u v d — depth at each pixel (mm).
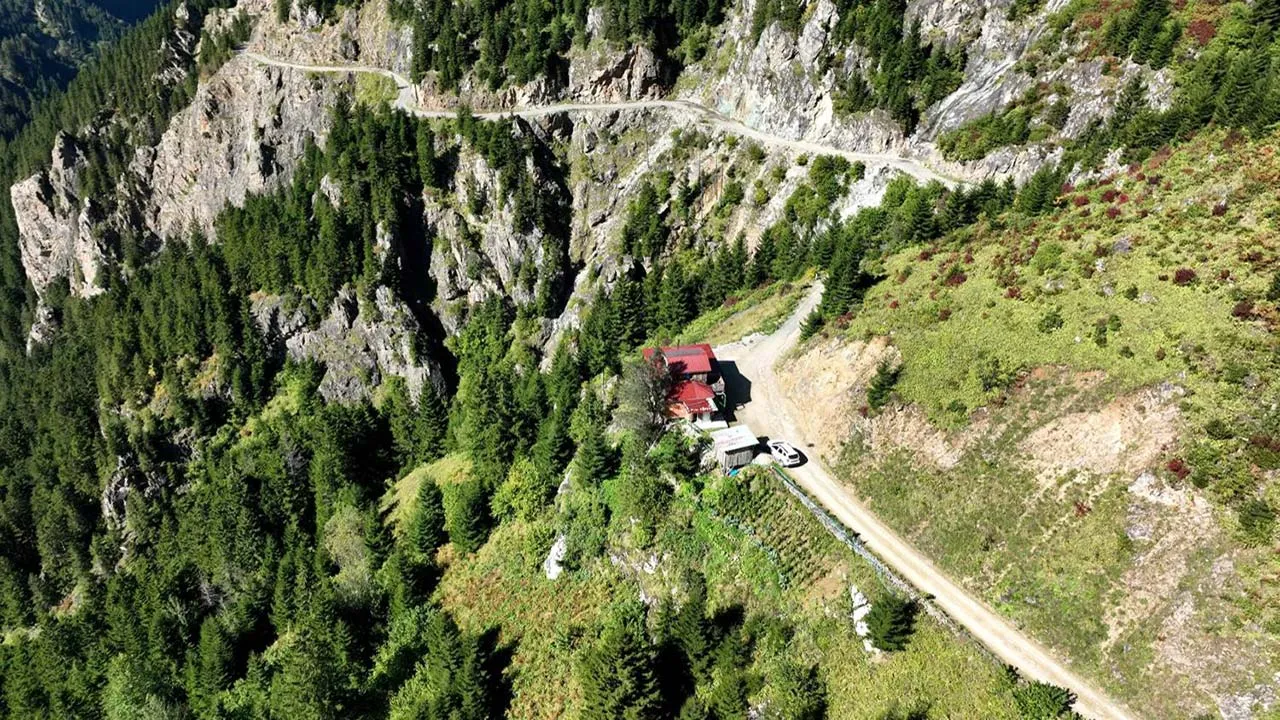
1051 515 58906
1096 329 66688
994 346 71875
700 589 64375
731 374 91875
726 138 134875
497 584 75875
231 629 91438
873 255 103250
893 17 121812
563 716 62250
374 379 136875
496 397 106500
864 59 124125
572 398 104000
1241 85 81312
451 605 76812
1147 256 71188
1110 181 86625
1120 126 95062
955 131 113750
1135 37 100250
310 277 140375
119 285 174375
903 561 62438
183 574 109250
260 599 96125
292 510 112750
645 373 78625
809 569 62906
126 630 97875
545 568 73938
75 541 131000
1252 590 48625
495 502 82000
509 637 69938
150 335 145000
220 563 106062
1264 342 58031
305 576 93062
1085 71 103062
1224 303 62844
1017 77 109062
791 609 61188
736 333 103312
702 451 73812
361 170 145625
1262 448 52438
